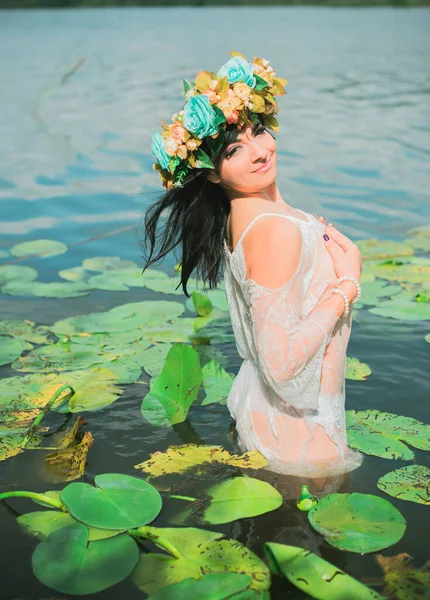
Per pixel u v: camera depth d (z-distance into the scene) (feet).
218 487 7.07
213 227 7.70
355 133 23.11
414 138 22.35
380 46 43.91
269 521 6.63
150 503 6.73
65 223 15.85
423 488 7.05
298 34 50.44
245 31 52.44
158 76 33.14
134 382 9.27
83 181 18.71
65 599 5.73
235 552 6.15
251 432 7.66
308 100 28.12
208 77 6.98
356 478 7.25
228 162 7.09
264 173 7.17
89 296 12.14
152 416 8.48
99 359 9.83
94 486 7.21
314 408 7.26
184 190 7.57
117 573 5.94
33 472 7.47
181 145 6.94
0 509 6.82
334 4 77.77
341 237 7.54
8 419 8.45
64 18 64.75
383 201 16.83
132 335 10.55
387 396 8.84
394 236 14.71
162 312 11.33
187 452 7.68
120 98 28.58
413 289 12.10
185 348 8.46
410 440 7.89
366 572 5.98
